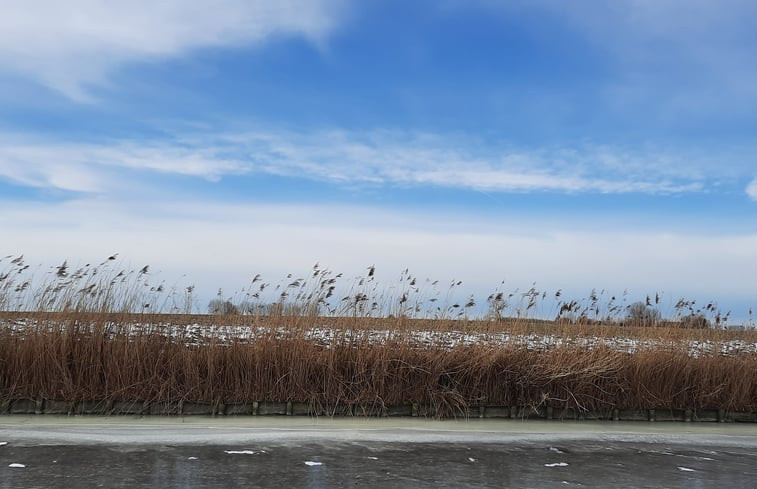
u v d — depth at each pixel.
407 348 12.04
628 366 12.51
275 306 12.52
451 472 7.65
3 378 11.12
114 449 8.44
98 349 11.34
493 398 12.12
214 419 11.08
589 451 9.20
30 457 7.88
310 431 10.12
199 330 12.06
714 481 7.55
